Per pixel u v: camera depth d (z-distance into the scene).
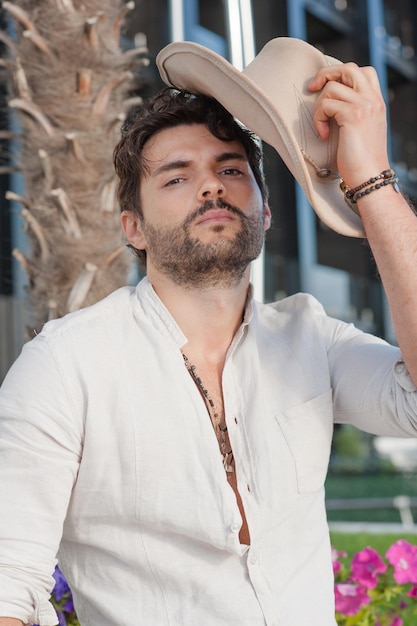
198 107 2.11
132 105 3.47
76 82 3.30
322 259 23.86
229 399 2.08
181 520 1.94
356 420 2.22
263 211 2.15
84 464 1.96
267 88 2.11
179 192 2.04
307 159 2.09
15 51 3.35
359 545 7.09
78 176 3.27
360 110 2.03
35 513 1.90
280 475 2.04
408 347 1.96
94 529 1.98
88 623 2.04
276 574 1.98
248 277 2.13
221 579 1.94
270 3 19.72
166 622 1.92
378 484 16.03
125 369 2.02
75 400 1.96
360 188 2.01
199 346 2.12
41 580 1.90
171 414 1.99
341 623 3.31
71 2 3.32
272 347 2.18
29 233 3.33
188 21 17.11
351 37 22.62
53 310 3.21
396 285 1.96
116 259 3.29
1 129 3.82
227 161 2.07
